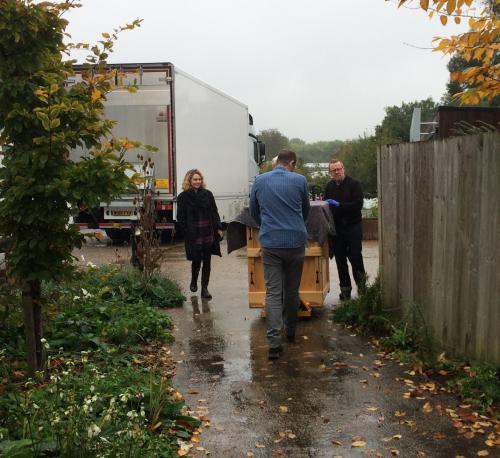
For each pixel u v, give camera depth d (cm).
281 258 586
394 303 646
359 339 629
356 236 803
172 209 1477
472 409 434
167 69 1450
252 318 743
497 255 450
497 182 447
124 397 359
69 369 422
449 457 369
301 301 718
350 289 828
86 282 757
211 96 1709
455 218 508
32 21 448
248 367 549
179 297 827
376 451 379
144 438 359
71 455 330
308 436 403
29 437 344
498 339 454
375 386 489
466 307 496
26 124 448
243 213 727
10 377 472
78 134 460
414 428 410
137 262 925
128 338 606
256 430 413
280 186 591
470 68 465
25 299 482
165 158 1469
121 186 455
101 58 502
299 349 601
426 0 434
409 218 603
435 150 543
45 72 466
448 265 523
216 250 875
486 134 457
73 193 436
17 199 445
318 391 483
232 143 1925
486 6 452
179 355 589
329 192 816
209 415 440
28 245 459
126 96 1460
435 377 500
